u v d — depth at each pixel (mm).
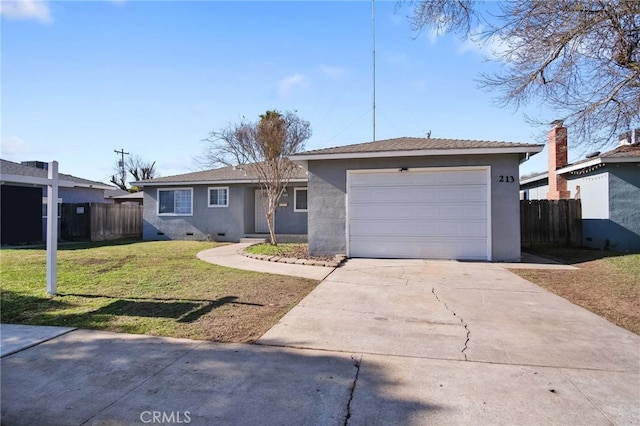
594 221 12242
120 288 6496
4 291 6227
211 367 3270
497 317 4812
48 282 5988
